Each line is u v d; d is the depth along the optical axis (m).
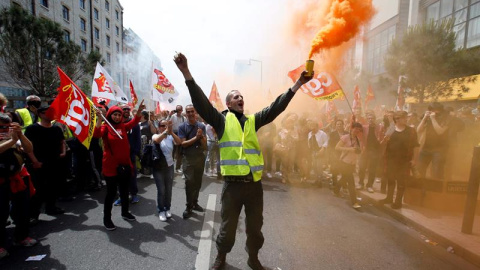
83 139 3.65
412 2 16.31
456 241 3.61
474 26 13.61
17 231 3.46
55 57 17.20
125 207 4.32
